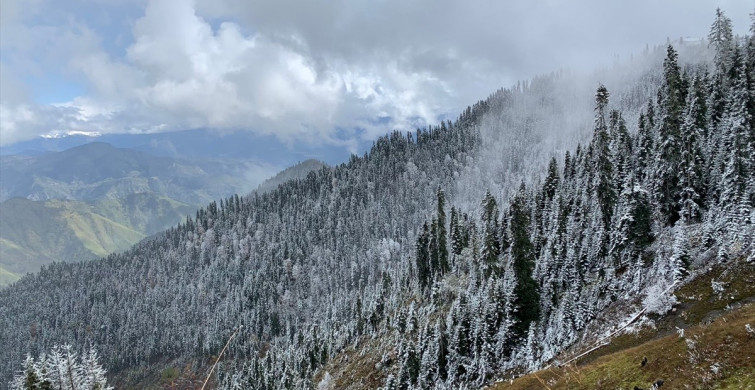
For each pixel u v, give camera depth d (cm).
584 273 6781
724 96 7844
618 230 6462
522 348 6097
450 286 9050
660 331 4734
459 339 6800
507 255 8719
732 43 8269
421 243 10381
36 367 4066
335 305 16062
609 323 5491
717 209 5906
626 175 7919
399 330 8706
